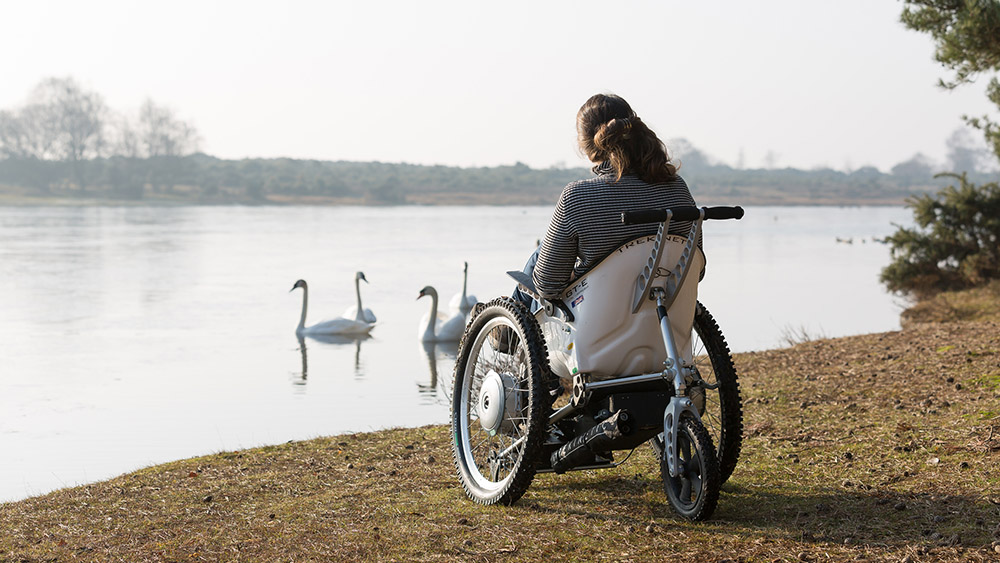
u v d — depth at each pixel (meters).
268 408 10.80
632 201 4.17
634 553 3.87
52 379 12.89
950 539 3.77
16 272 30.34
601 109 4.36
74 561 4.07
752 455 5.41
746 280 28.28
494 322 4.80
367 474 5.45
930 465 4.87
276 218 84.88
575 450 4.35
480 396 4.81
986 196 20.48
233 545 4.19
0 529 4.58
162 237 51.47
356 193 157.75
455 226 68.81
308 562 3.92
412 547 4.04
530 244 46.62
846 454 5.21
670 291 4.17
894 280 21.09
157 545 4.24
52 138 143.62
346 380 13.10
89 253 39.16
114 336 17.39
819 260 37.22
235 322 19.69
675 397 4.13
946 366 7.72
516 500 4.62
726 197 173.75
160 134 144.12
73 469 7.86
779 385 7.73
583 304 4.22
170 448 8.65
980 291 18.80
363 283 28.23
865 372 7.98
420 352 16.38
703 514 4.12
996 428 5.40
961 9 11.16
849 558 3.68
